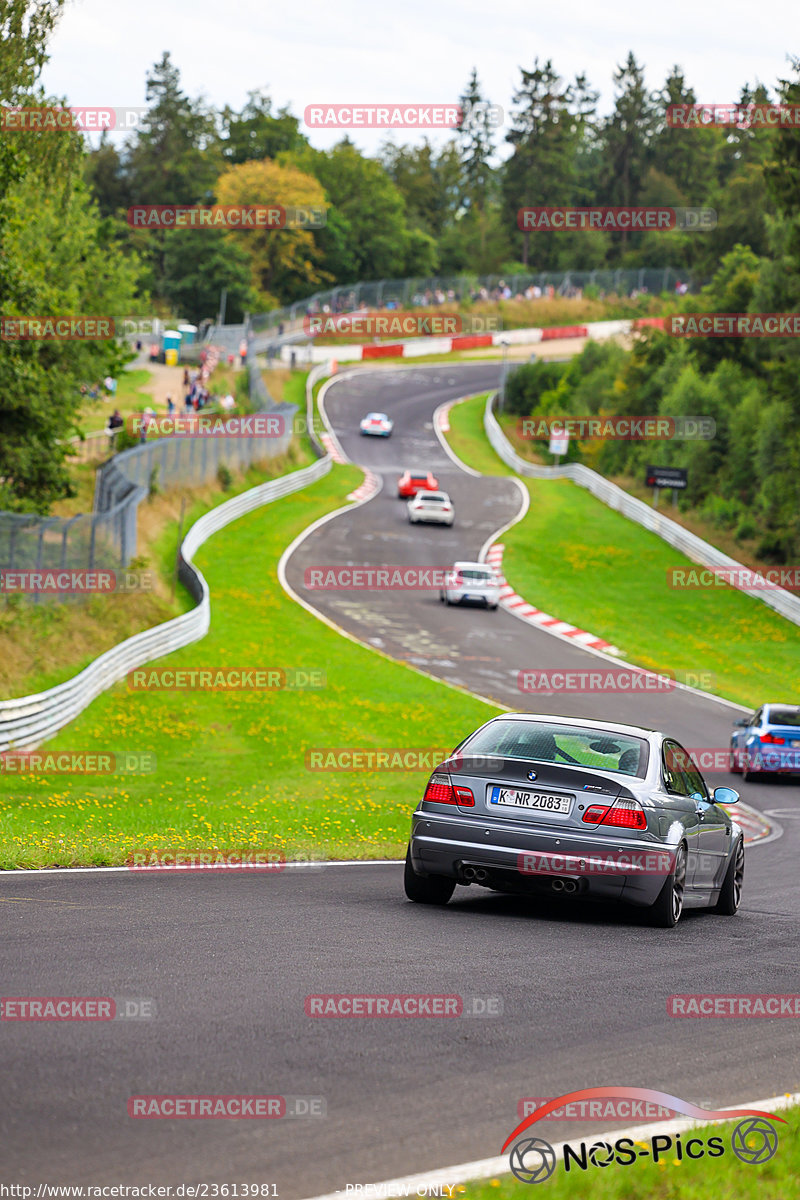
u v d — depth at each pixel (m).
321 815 38.28
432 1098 11.09
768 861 34.72
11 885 21.42
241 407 163.88
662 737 22.89
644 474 153.50
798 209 127.75
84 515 69.06
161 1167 9.20
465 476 164.38
